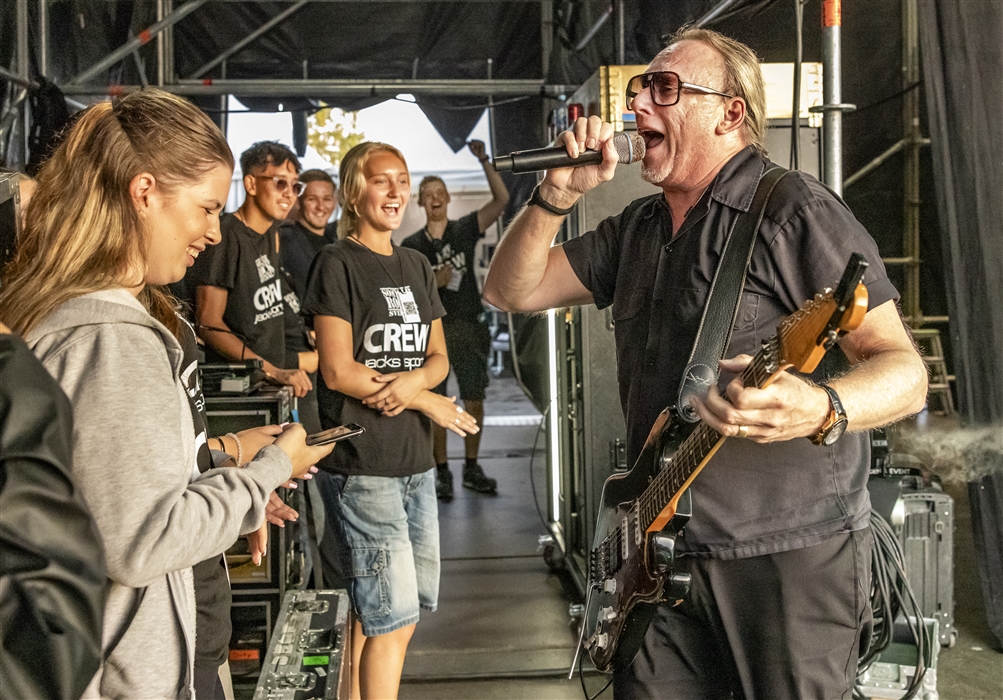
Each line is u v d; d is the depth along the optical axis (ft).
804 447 5.27
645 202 6.25
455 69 18.49
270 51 18.11
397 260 9.08
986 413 10.16
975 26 9.82
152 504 3.49
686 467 4.75
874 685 8.58
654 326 5.70
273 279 11.69
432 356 9.39
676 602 5.23
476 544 15.11
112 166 3.89
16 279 3.94
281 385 10.48
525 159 5.41
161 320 4.69
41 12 14.20
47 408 2.85
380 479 8.46
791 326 3.95
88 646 2.84
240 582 8.97
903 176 17.63
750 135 5.66
